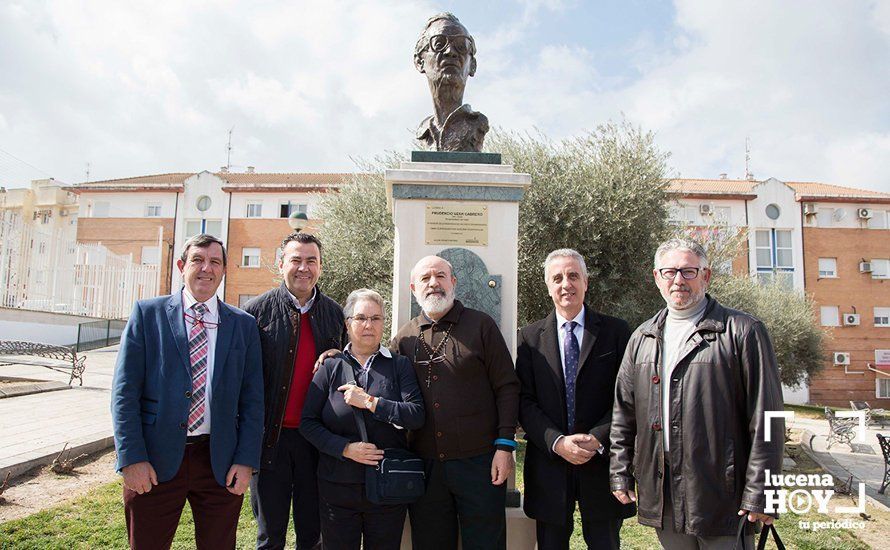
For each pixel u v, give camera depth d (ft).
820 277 83.51
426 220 12.28
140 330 9.09
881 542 16.44
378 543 9.36
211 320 9.52
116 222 88.22
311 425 9.71
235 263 85.87
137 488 8.45
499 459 9.66
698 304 9.15
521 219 33.01
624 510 10.10
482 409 9.93
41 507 15.11
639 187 33.47
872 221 85.10
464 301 12.02
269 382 10.61
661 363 9.08
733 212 84.17
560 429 10.18
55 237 59.36
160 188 87.76
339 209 40.86
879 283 83.51
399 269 12.12
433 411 9.88
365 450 9.26
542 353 10.68
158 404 8.80
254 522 14.76
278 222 86.07
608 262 33.09
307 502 10.69
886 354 82.33
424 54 13.76
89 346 58.95
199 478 9.07
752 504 7.84
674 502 8.51
